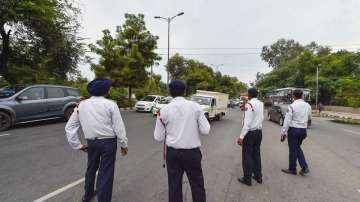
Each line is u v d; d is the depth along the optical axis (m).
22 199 3.74
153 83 36.97
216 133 11.08
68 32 15.68
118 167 5.46
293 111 5.18
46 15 13.12
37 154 6.30
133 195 4.00
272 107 17.98
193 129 3.03
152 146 7.66
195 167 3.05
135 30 24.14
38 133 9.20
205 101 15.12
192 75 43.78
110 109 3.29
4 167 5.25
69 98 12.09
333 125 17.70
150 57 25.47
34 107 10.63
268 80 54.69
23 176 4.73
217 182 4.70
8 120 9.84
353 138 11.34
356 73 36.56
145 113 20.06
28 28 13.78
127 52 24.45
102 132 3.28
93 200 3.72
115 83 24.34
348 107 33.09
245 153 4.64
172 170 3.05
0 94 10.80
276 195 4.16
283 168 5.77
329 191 4.41
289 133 5.31
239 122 16.41
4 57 14.37
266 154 7.17
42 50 15.18
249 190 4.35
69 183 4.40
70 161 5.73
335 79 37.88
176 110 3.00
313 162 6.47
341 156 7.28
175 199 3.06
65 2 15.12
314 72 42.78
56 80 17.64
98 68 23.41
